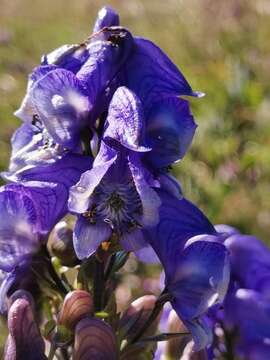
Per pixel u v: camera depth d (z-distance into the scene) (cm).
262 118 78
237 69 85
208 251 23
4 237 23
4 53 96
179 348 28
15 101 82
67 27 118
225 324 33
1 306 24
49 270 24
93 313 24
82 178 22
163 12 112
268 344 33
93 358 23
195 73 90
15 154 24
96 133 23
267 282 33
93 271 25
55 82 23
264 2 102
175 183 23
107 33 24
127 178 22
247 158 70
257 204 66
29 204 23
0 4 123
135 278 54
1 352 44
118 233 22
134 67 24
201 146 73
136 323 25
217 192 66
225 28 100
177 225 23
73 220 31
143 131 22
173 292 23
